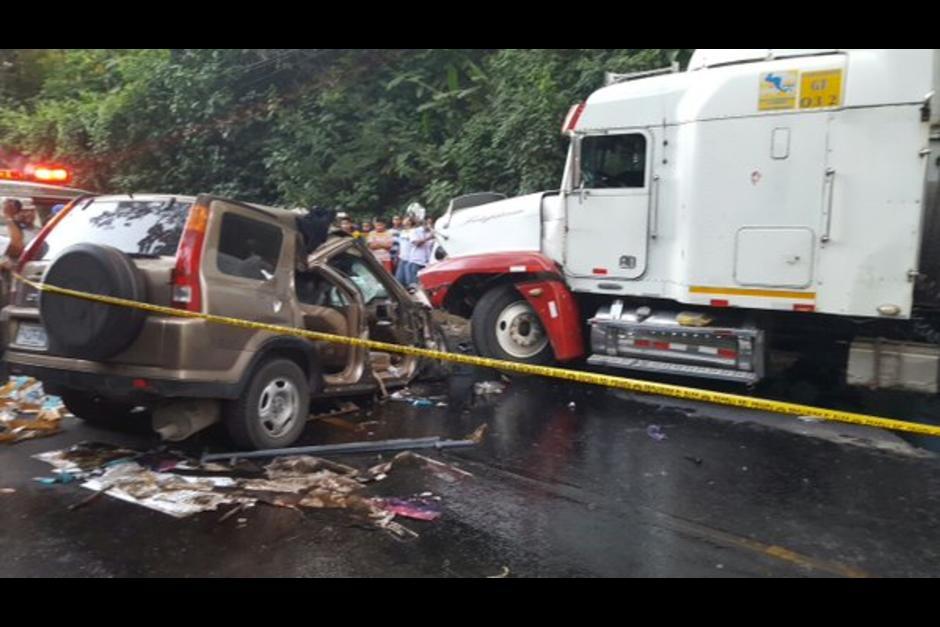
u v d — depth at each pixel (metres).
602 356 7.37
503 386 7.44
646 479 4.91
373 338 7.15
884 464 5.27
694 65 7.16
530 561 3.72
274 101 16.39
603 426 6.12
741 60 6.66
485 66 15.36
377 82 16.22
